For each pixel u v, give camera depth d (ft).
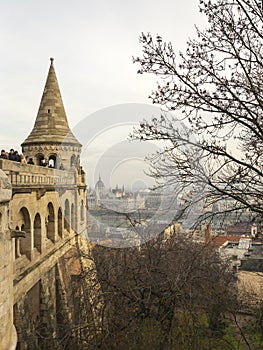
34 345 54.49
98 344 42.55
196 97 26.58
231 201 28.40
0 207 30.66
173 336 43.86
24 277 54.75
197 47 27.35
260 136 26.63
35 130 116.78
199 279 48.19
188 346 42.55
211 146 25.11
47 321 64.03
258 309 55.47
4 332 30.76
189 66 27.17
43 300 65.00
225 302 48.78
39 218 67.10
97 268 50.80
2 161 48.55
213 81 27.30
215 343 47.26
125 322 44.80
